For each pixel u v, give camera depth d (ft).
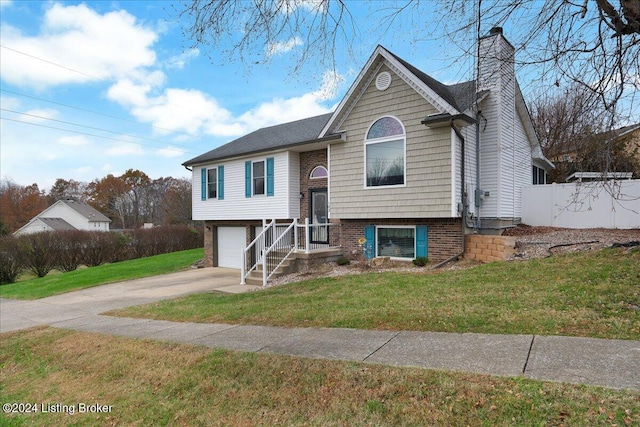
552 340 14.26
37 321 28.84
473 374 12.04
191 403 13.20
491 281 24.29
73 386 16.02
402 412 10.72
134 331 22.22
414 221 38.34
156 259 71.56
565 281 21.75
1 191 188.85
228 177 55.88
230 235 58.85
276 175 49.80
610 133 21.38
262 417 11.77
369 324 18.53
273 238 43.50
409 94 36.52
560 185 46.57
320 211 47.98
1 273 63.98
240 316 22.95
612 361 12.10
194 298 32.22
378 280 29.25
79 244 76.07
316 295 26.43
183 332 20.83
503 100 40.68
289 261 40.50
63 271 74.13
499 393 10.78
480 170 40.55
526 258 30.22
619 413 9.29
